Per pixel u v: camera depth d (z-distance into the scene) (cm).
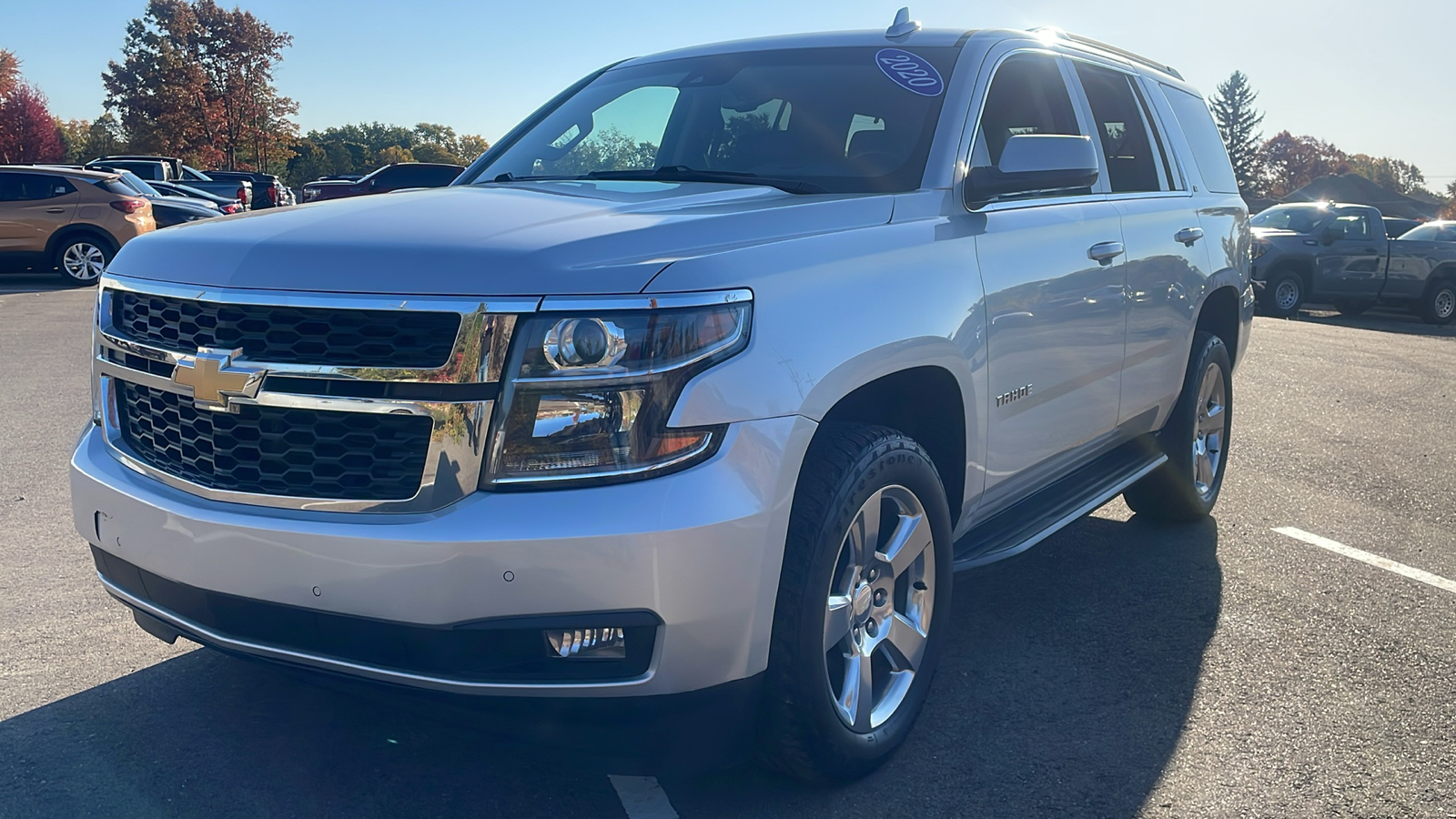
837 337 248
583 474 216
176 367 242
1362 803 266
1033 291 329
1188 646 363
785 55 387
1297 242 1925
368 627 221
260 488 233
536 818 254
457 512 215
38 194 1627
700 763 238
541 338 216
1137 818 260
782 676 243
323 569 221
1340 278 1917
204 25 7106
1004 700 321
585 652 221
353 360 223
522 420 216
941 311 284
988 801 266
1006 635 371
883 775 277
